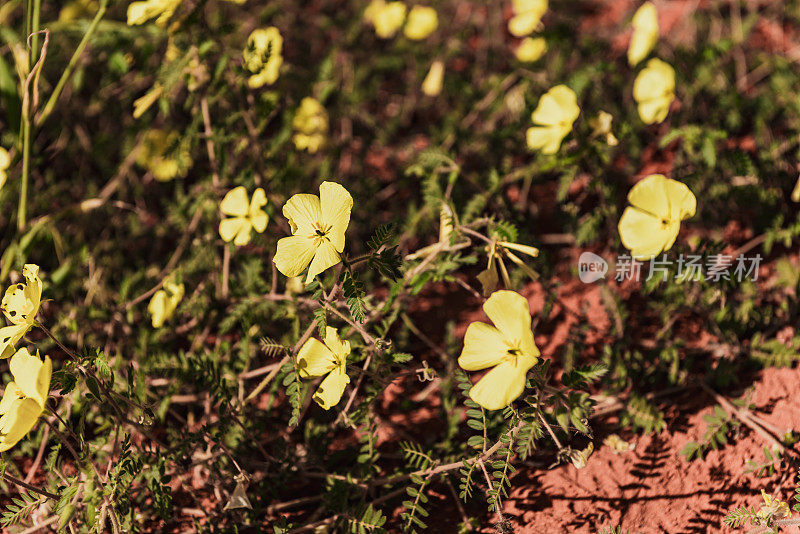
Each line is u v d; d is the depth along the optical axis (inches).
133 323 39.6
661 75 38.7
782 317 37.0
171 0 36.9
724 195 39.5
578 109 37.5
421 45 55.3
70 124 46.0
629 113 43.8
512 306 31.8
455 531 34.5
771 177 39.8
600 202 39.9
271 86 43.3
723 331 36.5
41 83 38.8
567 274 39.8
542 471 35.2
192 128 39.4
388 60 52.1
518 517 34.5
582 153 37.9
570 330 36.8
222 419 34.5
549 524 34.3
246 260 39.4
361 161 44.9
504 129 43.0
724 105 42.4
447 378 36.5
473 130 46.9
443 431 36.5
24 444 35.9
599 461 35.1
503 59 54.0
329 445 36.3
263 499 35.5
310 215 32.6
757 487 34.1
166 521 34.7
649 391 36.5
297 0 58.7
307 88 43.7
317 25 57.7
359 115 47.3
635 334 37.8
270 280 39.1
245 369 36.4
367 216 41.5
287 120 41.3
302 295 37.4
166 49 45.5
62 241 41.0
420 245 40.5
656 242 33.4
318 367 33.4
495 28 54.8
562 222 40.8
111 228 42.6
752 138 42.7
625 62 50.7
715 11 50.1
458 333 38.7
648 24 40.7
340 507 34.5
